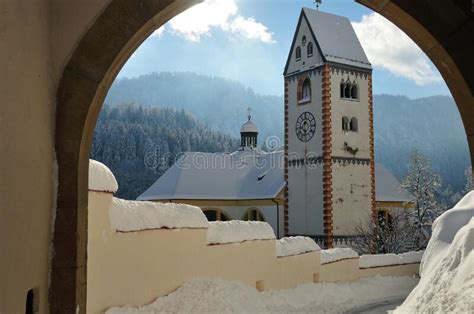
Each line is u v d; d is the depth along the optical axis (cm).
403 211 4416
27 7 433
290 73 4722
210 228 1414
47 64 495
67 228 512
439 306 899
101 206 907
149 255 1098
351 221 4372
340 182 4356
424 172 4141
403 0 527
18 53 411
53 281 505
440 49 534
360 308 1830
